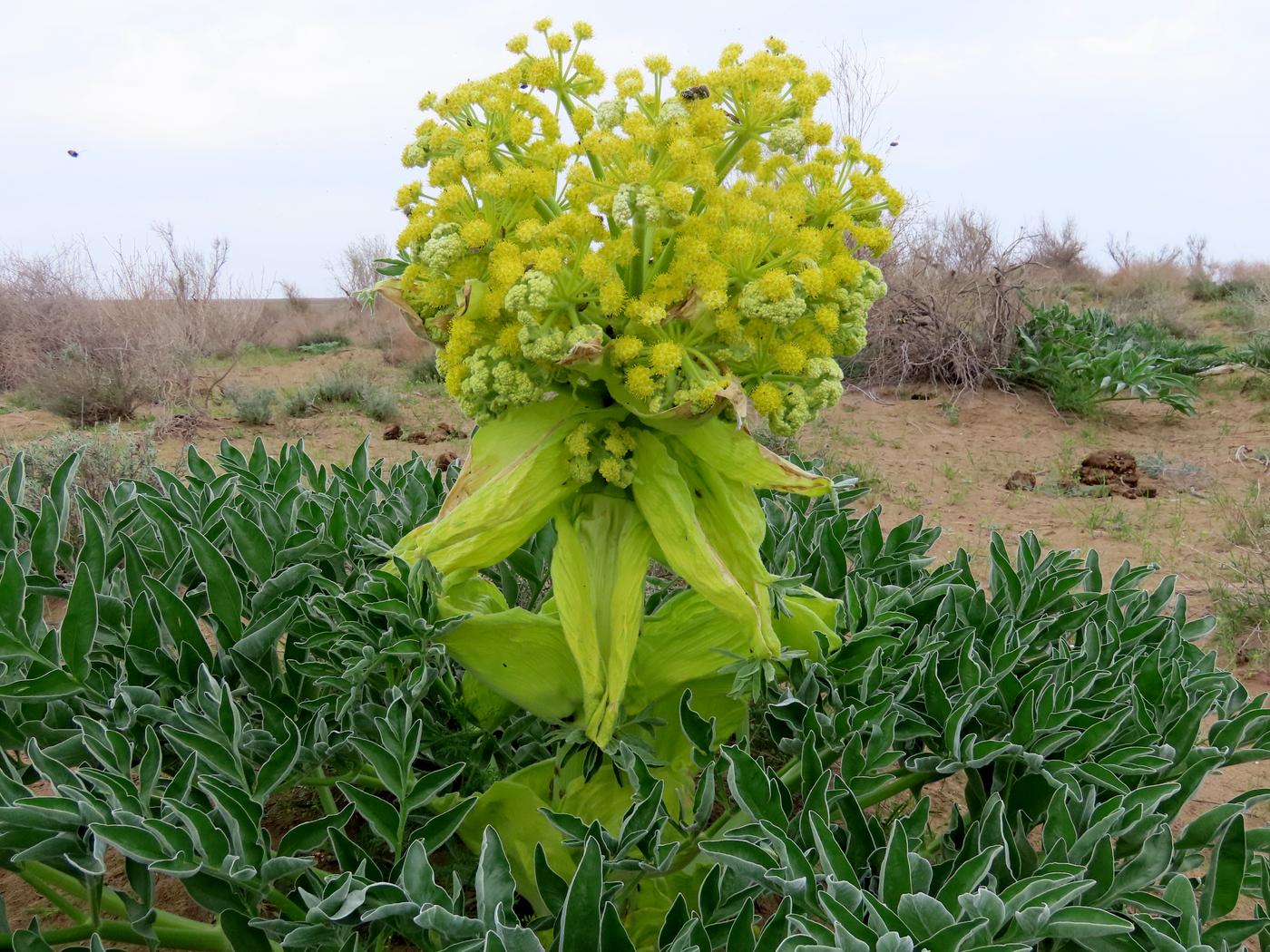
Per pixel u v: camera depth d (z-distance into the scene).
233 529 0.96
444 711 0.94
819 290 0.74
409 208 0.80
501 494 0.77
